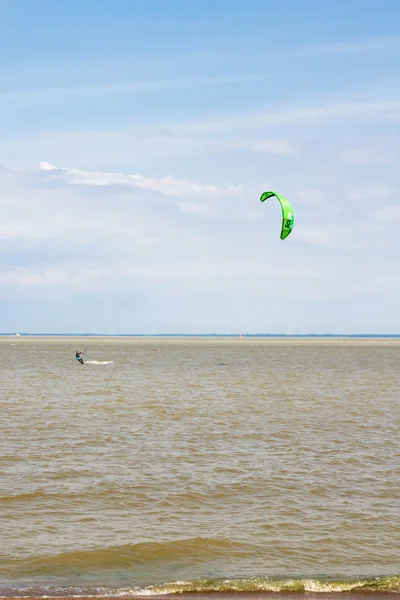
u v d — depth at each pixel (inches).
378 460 1085.8
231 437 1298.0
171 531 738.2
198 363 4220.0
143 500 852.6
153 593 589.3
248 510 814.5
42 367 3649.1
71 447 1179.9
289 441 1256.8
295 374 3211.1
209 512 805.9
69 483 927.7
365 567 649.0
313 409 1760.6
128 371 3329.2
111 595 581.9
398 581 613.0
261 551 685.3
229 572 636.1
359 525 760.3
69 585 602.5
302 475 983.0
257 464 1053.2
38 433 1321.4
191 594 588.1
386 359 5108.3
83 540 709.3
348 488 910.4
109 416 1582.2
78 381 2645.2
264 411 1707.7
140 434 1323.8
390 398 2065.7
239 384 2559.1
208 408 1760.6
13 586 597.9
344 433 1352.1
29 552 676.1
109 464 1045.8
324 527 753.6
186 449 1172.5
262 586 604.4
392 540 716.0
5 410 1670.8
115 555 672.4
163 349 7406.5
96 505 830.5
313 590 597.6
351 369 3678.6
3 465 1031.0
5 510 806.5
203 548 692.7
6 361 4311.0
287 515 795.4
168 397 2033.7
